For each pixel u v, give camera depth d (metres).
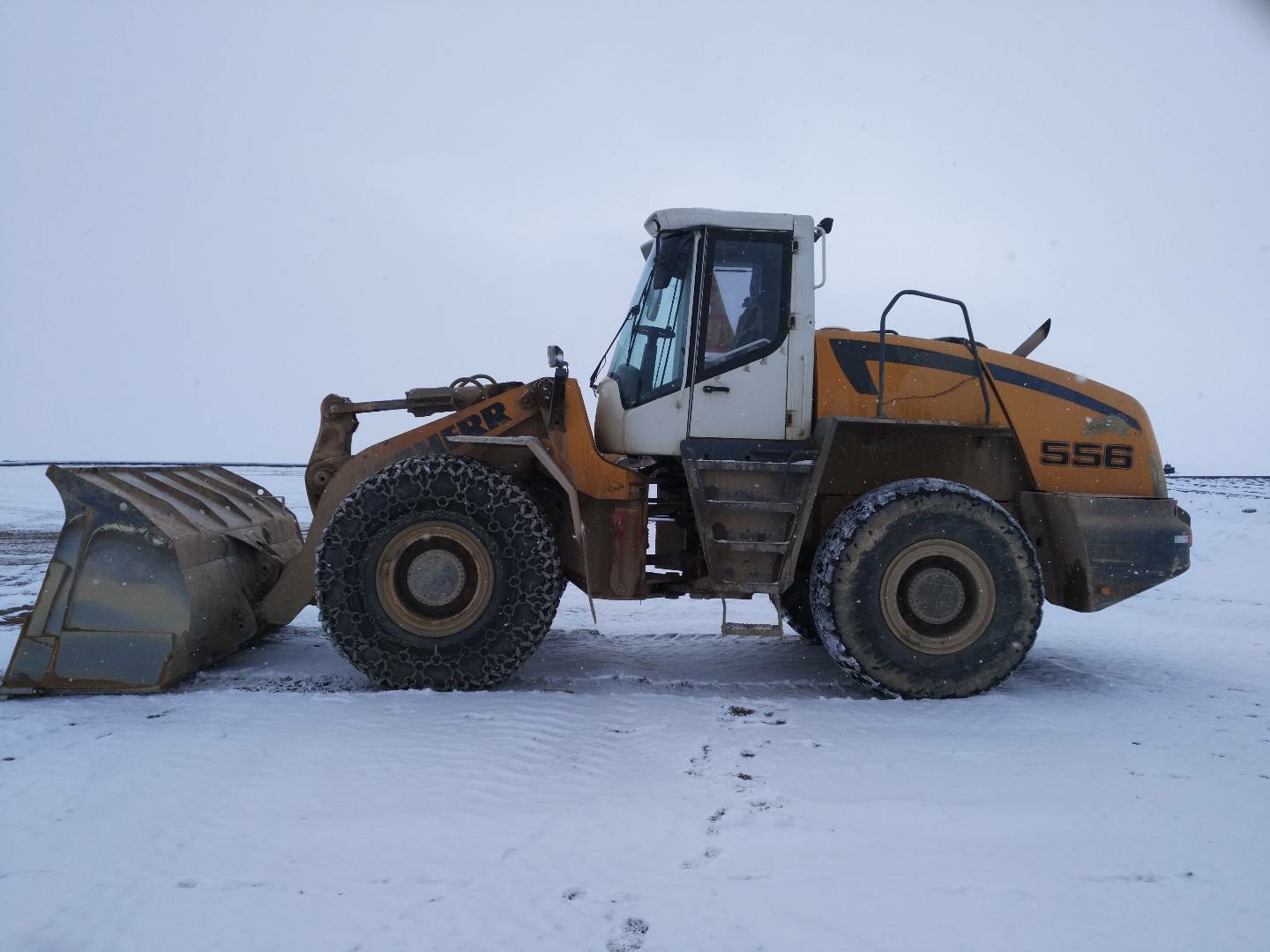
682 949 1.81
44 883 2.12
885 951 1.81
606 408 4.80
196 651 4.21
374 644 4.12
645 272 4.98
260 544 4.87
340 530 4.12
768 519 4.39
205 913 1.97
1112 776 2.95
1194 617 7.21
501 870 2.19
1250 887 2.12
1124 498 4.64
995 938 1.86
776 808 2.61
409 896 2.05
